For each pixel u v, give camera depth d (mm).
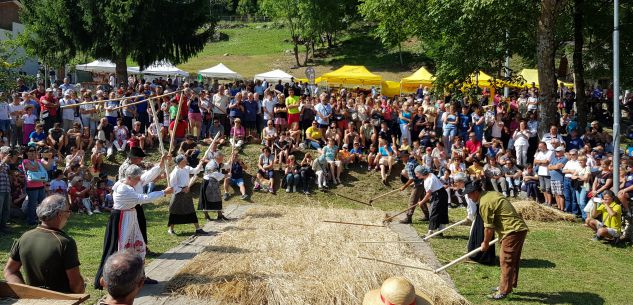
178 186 10023
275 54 54188
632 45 19984
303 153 17156
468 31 18672
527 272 8602
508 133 17688
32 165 11148
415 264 7816
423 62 48781
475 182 7332
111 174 15734
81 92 18031
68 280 4227
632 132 22234
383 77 46031
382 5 21344
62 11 23875
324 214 11859
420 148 16500
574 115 21438
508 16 18312
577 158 13719
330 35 55594
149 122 17906
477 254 8695
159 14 24844
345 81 29047
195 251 8742
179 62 27078
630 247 10391
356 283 6801
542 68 16781
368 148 17484
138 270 3258
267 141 17109
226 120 18250
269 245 8773
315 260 7844
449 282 7641
